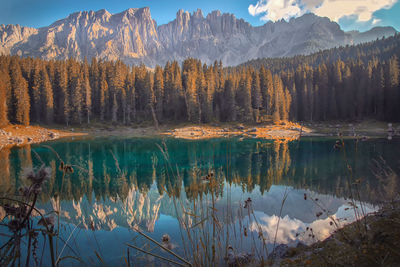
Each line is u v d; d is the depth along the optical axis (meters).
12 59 63.97
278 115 62.47
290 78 86.56
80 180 14.71
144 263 4.31
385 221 4.88
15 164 20.02
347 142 32.97
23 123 52.28
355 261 3.43
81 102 65.88
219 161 22.25
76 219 6.98
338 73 77.75
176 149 30.16
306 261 4.38
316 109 72.25
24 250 4.97
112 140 44.12
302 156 23.92
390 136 39.25
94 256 4.77
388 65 67.38
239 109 63.09
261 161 21.91
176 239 5.43
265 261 4.16
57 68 67.69
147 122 62.72
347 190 11.47
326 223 7.40
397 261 3.04
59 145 36.19
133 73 73.75
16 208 1.11
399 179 10.24
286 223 7.50
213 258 2.07
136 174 17.27
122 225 6.41
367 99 68.69
